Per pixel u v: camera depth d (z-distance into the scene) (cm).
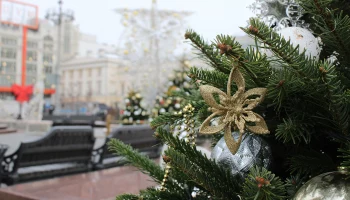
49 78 4081
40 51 5050
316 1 61
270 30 62
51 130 461
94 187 412
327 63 61
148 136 648
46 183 425
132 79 889
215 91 68
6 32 4712
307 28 90
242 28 64
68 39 5462
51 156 469
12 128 1652
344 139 73
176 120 92
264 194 60
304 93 72
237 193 81
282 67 69
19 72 4766
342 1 83
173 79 644
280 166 93
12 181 416
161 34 842
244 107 72
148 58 851
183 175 90
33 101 2278
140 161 102
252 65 65
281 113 85
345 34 65
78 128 500
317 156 84
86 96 4841
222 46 60
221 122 69
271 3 93
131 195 95
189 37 77
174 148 85
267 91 67
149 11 844
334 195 62
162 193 91
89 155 534
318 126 78
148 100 823
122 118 820
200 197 93
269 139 92
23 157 429
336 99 62
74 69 5091
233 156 84
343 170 65
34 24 5012
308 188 66
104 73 4722
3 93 4566
